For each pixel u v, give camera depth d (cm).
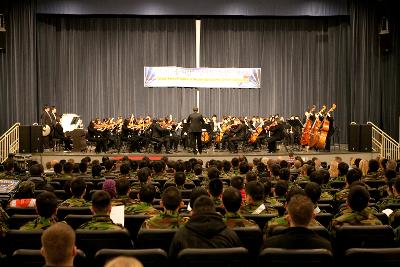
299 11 2053
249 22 2178
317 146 1720
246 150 1844
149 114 2170
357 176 655
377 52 2088
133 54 2155
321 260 323
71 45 2134
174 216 459
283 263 323
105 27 2147
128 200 589
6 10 1995
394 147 1848
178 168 898
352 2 2066
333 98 2170
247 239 435
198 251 324
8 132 1750
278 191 607
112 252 335
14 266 340
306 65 2194
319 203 648
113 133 1767
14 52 2003
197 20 2112
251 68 2141
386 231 422
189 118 1644
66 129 1886
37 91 2091
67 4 2011
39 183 736
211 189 566
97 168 865
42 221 439
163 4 2025
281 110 2191
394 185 600
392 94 2098
